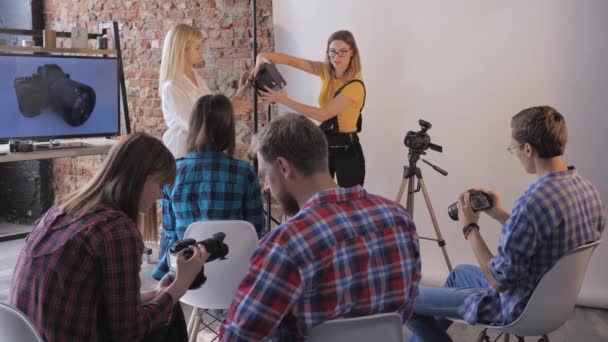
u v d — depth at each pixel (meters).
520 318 2.12
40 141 4.28
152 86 4.87
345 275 1.38
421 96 3.90
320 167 1.48
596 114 3.50
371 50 3.98
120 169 1.71
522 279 2.14
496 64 3.69
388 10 3.89
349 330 1.40
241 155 4.65
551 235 2.06
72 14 5.08
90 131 4.38
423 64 3.86
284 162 1.47
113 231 1.61
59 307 1.59
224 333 1.36
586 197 2.16
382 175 4.09
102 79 4.39
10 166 5.43
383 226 1.45
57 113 4.20
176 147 3.81
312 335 1.39
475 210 2.32
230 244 2.37
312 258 1.35
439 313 2.33
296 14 4.16
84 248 1.60
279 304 1.32
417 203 4.02
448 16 3.75
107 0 4.92
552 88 3.57
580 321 3.43
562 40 3.51
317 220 1.39
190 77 3.93
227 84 4.60
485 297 2.24
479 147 3.80
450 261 3.99
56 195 5.46
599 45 3.44
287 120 1.49
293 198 1.53
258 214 2.62
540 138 2.14
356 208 1.45
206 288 2.45
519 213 2.07
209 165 2.52
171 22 4.72
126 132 4.62
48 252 1.62
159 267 2.63
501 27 3.64
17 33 4.08
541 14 3.54
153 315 1.72
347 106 3.60
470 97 3.78
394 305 1.46
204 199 2.52
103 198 1.70
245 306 1.33
